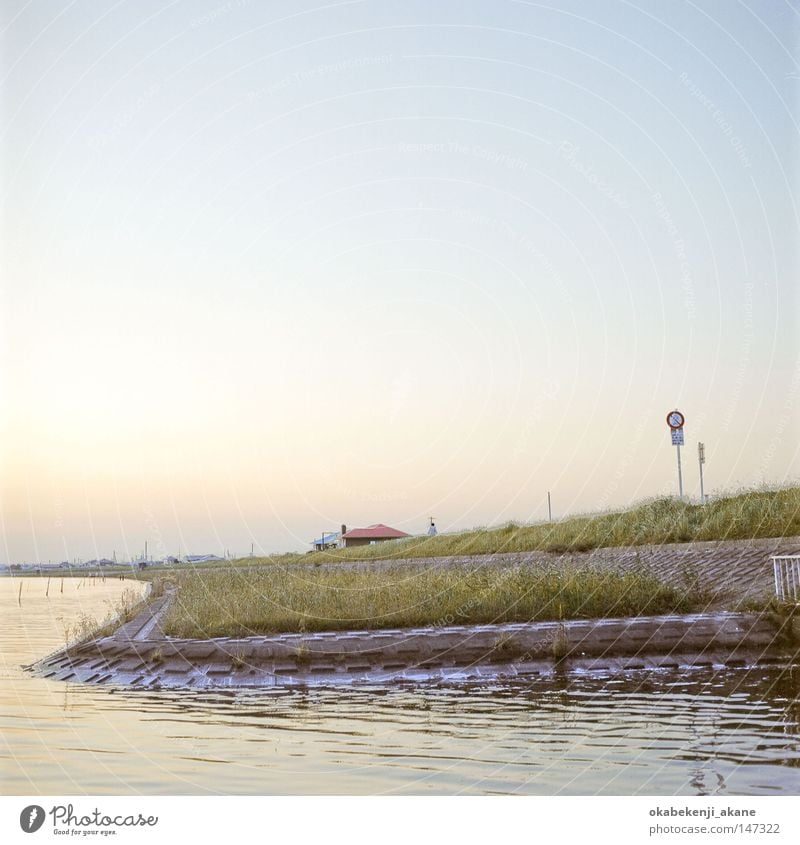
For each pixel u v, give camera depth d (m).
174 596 25.61
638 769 8.41
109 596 41.19
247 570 29.89
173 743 9.75
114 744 9.72
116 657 14.80
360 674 13.48
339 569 28.22
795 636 14.23
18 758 9.25
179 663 14.13
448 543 36.88
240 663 13.91
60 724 10.73
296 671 13.63
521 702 11.48
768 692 11.41
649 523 27.38
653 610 16.61
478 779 8.33
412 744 9.50
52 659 15.69
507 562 25.44
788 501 25.50
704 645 13.95
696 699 11.16
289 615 17.03
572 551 27.33
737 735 9.34
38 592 46.66
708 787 7.92
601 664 13.50
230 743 9.74
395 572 24.64
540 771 8.47
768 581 17.50
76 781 8.48
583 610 16.69
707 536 25.27
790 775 8.11
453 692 12.36
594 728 9.87
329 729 10.27
